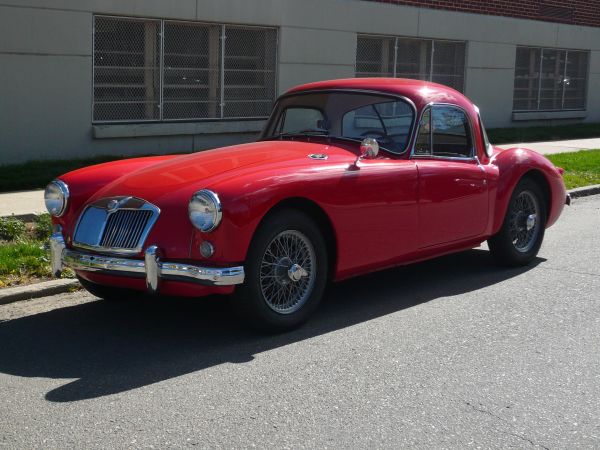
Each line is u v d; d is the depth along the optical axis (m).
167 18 12.59
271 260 5.43
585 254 8.14
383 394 4.54
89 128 12.02
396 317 5.97
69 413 4.24
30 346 5.32
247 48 13.90
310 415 4.25
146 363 5.00
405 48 16.75
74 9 11.59
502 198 7.10
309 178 5.46
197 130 13.15
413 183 6.18
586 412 4.34
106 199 5.48
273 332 5.52
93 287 6.14
